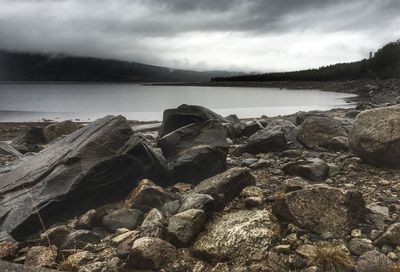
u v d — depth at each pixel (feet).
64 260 8.12
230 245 7.82
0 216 10.30
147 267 7.65
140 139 12.85
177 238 8.33
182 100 107.55
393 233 7.78
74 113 64.69
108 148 12.18
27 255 8.41
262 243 7.84
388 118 13.34
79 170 11.39
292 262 7.34
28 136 27.50
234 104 84.12
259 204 9.97
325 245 7.75
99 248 8.67
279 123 23.20
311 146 17.79
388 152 12.96
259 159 16.38
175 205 10.39
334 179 12.57
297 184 10.52
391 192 11.02
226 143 14.67
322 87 198.49
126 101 105.40
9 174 12.79
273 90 201.46
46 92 197.16
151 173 12.87
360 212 8.98
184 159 13.52
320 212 8.52
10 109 74.59
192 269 7.59
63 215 10.78
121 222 9.89
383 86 113.80
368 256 7.25
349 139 14.53
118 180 12.00
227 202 10.39
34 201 10.52
